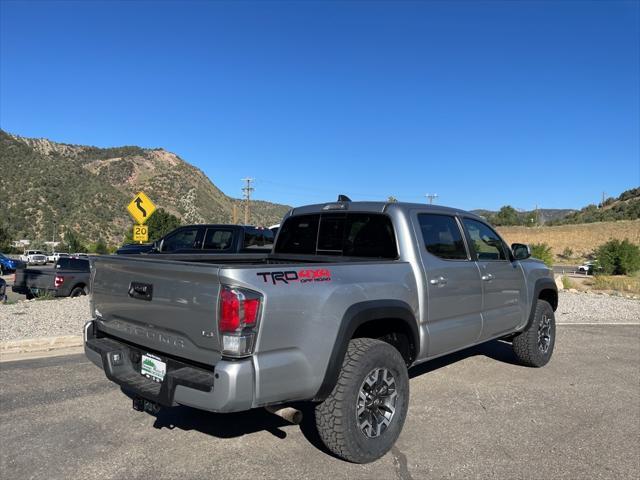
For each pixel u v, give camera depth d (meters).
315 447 4.01
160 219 61.84
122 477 3.47
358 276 3.84
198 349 3.26
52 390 5.31
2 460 3.71
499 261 5.69
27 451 3.86
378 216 4.69
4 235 81.19
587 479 3.58
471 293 5.07
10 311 9.88
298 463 3.73
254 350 3.12
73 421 4.47
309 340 3.37
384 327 4.30
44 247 94.75
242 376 3.04
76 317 9.34
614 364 6.91
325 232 5.18
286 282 3.29
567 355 7.41
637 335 9.26
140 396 3.68
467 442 4.18
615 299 14.99
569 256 74.69
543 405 5.12
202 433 4.25
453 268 4.82
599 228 93.75
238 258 5.46
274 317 3.18
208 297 3.15
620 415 4.86
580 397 5.39
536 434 4.37
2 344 6.93
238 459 3.78
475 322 5.14
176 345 3.42
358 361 3.63
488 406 5.07
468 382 5.88
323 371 3.45
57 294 13.06
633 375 6.34
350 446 3.59
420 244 4.54
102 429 4.30
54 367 6.21
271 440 4.12
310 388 3.41
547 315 6.70
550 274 6.86
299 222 5.48
